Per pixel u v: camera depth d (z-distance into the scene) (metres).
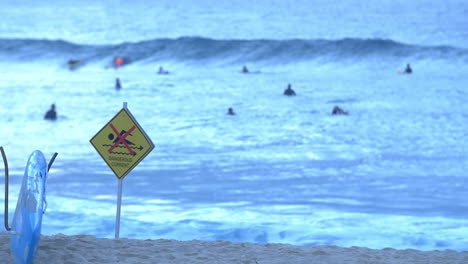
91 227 38.53
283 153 80.12
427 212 46.62
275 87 166.88
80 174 63.00
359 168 69.44
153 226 39.16
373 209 47.66
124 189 55.41
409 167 70.44
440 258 19.44
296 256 19.25
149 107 129.25
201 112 122.19
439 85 166.25
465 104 132.88
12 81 184.88
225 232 37.69
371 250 20.84
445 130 101.94
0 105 131.62
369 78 187.12
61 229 38.00
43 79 190.00
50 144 86.94
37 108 127.38
